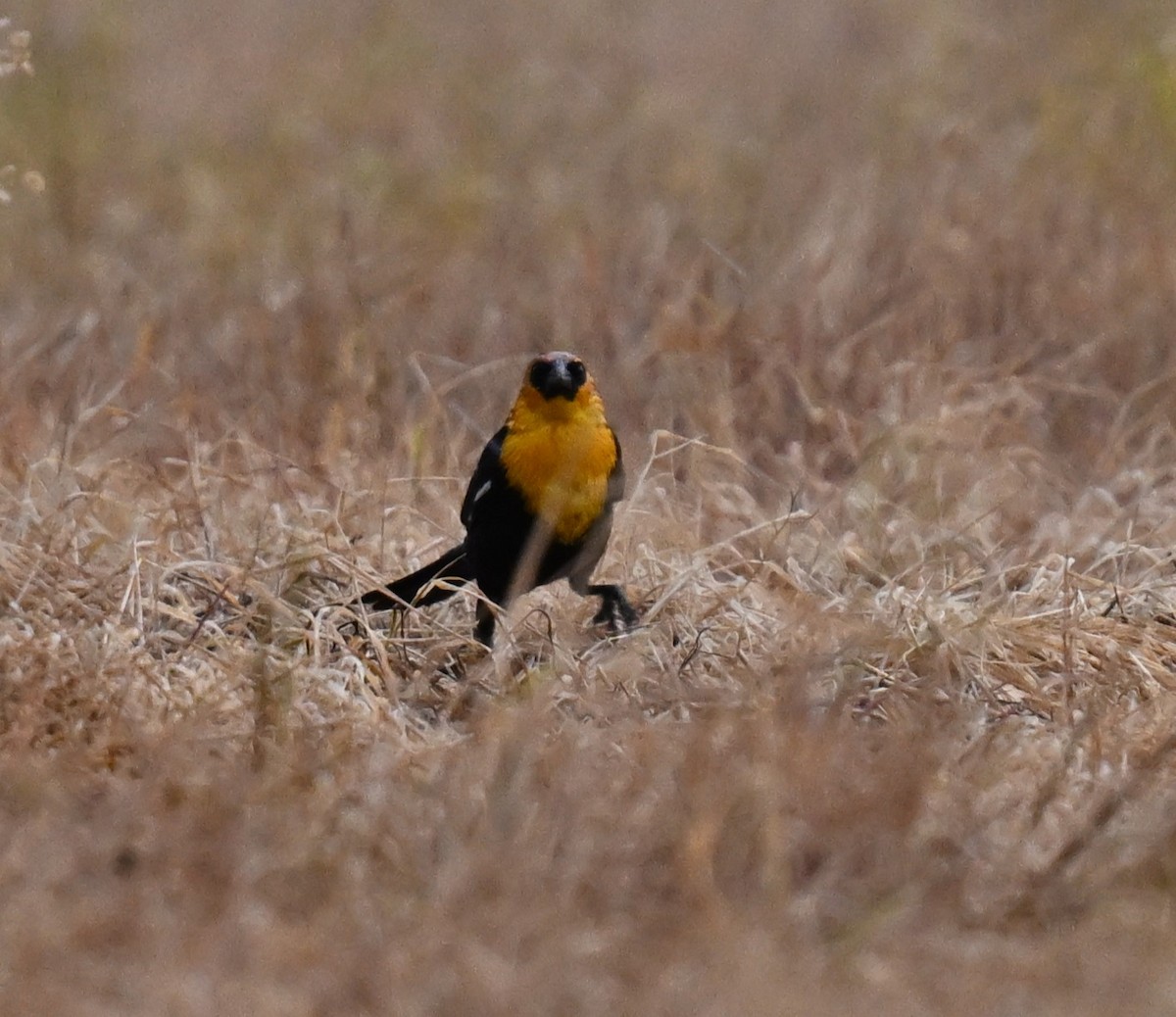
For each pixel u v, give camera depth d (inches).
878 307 657.6
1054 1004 284.5
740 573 504.7
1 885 305.9
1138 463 568.4
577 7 1129.4
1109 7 927.0
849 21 1080.2
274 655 411.5
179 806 333.4
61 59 943.7
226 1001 274.7
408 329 655.1
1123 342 634.8
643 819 326.3
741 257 711.7
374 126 908.6
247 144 871.7
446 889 304.3
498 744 349.7
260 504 511.2
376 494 521.0
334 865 313.9
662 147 864.3
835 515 534.9
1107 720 393.1
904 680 419.2
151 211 789.2
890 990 285.3
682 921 300.2
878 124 863.1
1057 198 732.0
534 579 455.5
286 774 344.5
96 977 282.7
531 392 450.9
